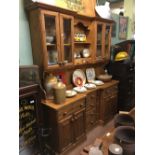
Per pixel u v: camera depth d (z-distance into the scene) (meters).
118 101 3.06
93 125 2.57
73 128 1.97
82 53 2.50
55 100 1.81
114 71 3.02
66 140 1.90
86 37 2.57
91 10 2.45
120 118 1.13
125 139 0.87
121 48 3.05
